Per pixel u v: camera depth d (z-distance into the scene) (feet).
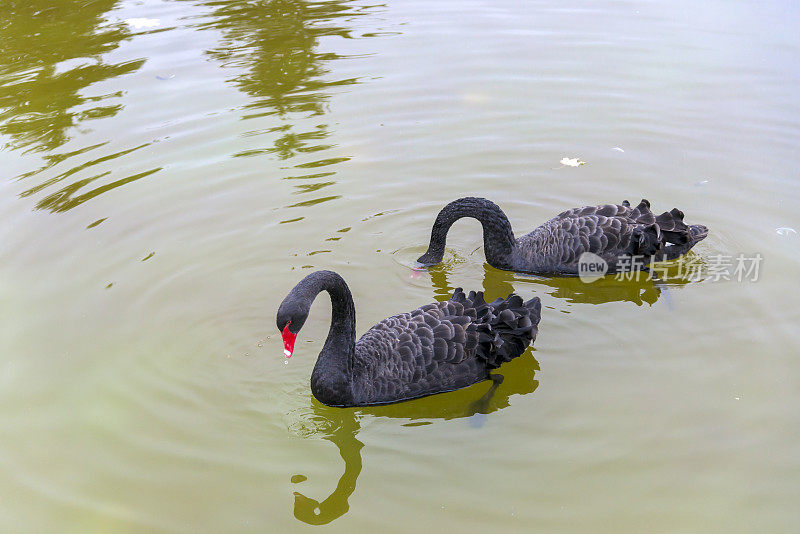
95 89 20.04
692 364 14.84
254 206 17.35
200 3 24.86
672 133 18.75
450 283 16.30
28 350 14.96
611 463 13.71
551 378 14.76
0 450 13.84
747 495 13.35
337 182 17.88
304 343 15.29
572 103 19.62
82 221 16.92
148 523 13.20
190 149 18.48
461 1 24.64
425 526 13.16
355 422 14.37
